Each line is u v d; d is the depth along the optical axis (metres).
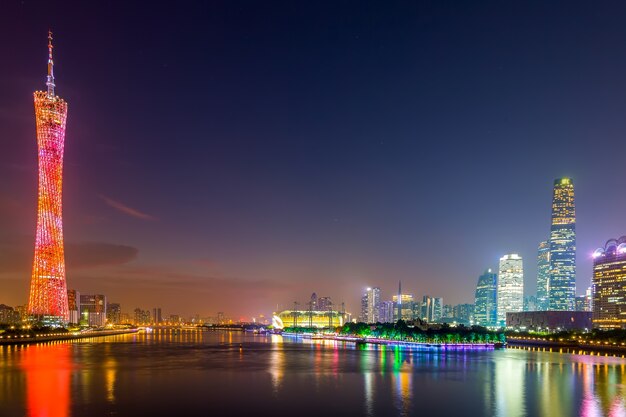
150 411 124.62
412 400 138.75
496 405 132.88
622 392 151.50
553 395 146.38
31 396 140.62
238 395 144.12
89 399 137.25
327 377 178.88
